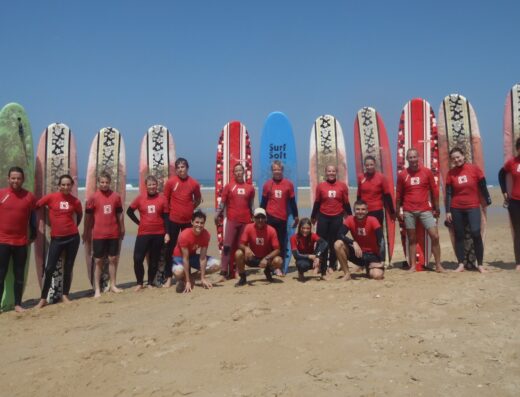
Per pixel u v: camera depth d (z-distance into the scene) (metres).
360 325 3.34
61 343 3.57
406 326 3.25
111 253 5.54
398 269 5.97
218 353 3.00
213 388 2.51
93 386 2.70
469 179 5.33
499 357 2.62
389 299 4.01
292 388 2.41
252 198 5.91
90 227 5.89
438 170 6.46
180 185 5.65
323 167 6.95
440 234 11.05
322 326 3.38
